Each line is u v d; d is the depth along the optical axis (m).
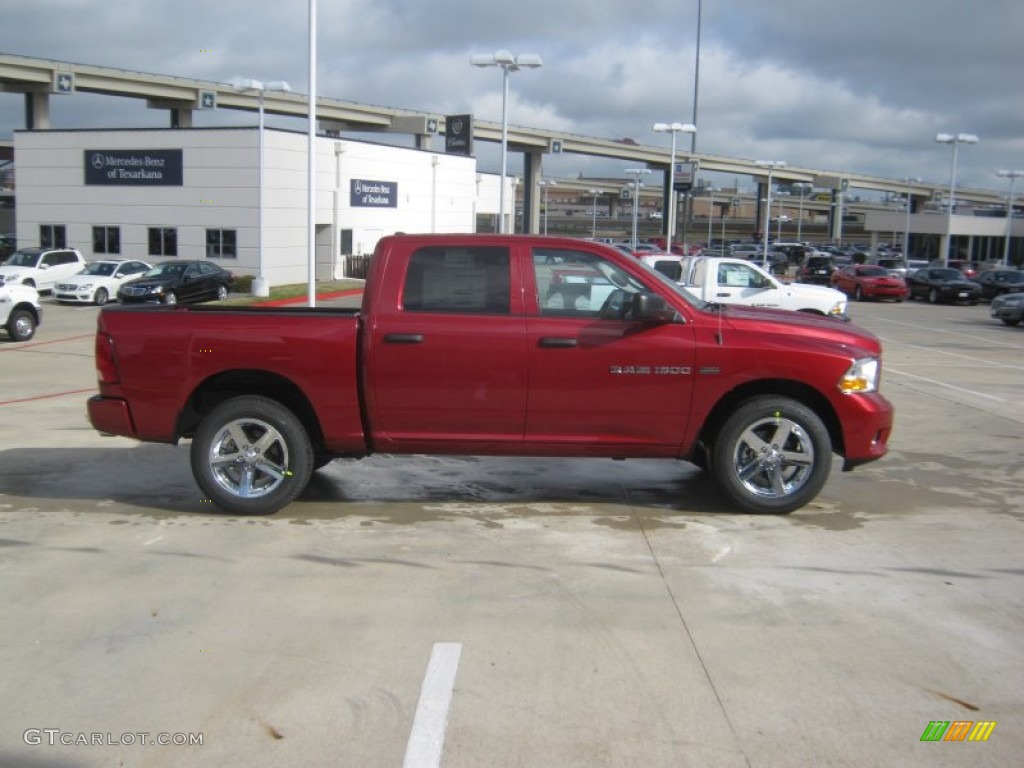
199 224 43.28
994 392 14.15
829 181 125.25
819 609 5.14
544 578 5.59
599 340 6.62
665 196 116.69
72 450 9.12
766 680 4.29
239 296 36.88
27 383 14.03
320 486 7.80
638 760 3.63
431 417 6.75
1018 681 4.33
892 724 3.92
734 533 6.53
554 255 6.78
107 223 44.66
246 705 4.04
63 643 4.65
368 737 3.78
